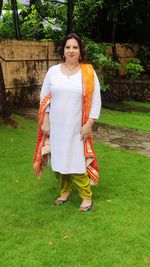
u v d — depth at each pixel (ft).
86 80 13.04
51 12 37.06
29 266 10.53
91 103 13.28
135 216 13.32
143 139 23.30
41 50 31.99
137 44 41.93
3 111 24.57
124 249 11.36
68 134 13.07
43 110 13.46
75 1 35.68
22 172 17.29
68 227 12.57
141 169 17.92
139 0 38.45
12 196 14.90
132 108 33.06
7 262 10.71
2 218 13.16
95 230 12.39
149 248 11.43
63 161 13.19
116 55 38.27
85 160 13.44
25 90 31.07
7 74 29.40
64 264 10.64
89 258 10.93
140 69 37.86
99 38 41.98
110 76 37.40
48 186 15.93
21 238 11.92
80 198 14.74
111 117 29.27
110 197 14.90
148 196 15.01
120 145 21.89
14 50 29.73
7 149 20.21
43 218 13.17
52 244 11.59
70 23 32.89
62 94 12.94
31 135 22.86
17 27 33.86
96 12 38.32
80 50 13.20
